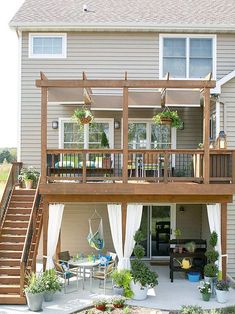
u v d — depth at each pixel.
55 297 10.90
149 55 15.00
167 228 15.41
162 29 14.82
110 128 15.25
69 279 12.56
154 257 15.31
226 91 13.55
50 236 11.57
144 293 10.81
